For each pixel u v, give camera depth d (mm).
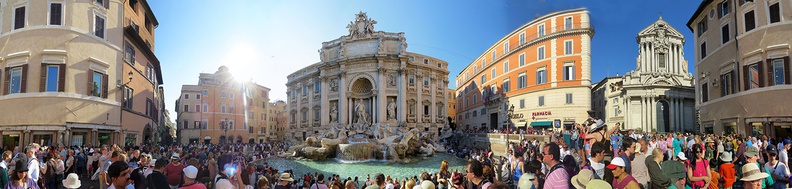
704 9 29531
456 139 54125
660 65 41625
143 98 33844
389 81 52938
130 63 30000
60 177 12266
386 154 36188
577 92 40438
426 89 57031
